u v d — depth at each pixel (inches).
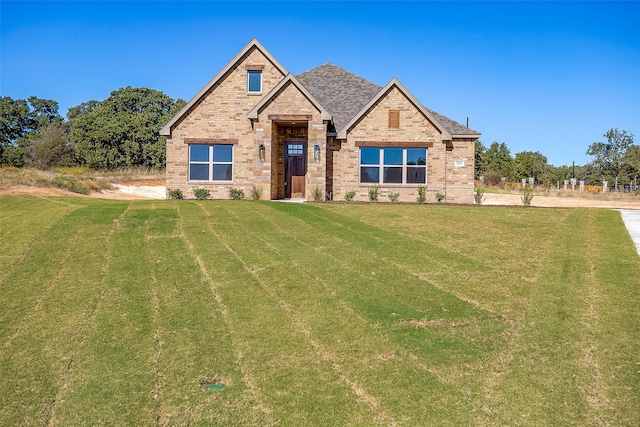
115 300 349.1
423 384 230.2
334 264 417.7
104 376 248.2
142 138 2452.0
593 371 238.7
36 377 250.1
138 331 297.0
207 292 359.6
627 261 420.8
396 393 223.8
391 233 543.8
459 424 201.5
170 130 979.9
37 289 375.6
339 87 1102.4
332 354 260.8
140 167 2337.6
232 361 257.4
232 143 981.2
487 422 202.4
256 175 927.7
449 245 487.5
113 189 1368.1
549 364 246.4
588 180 2709.2
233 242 500.1
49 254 467.5
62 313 328.5
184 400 224.7
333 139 970.7
